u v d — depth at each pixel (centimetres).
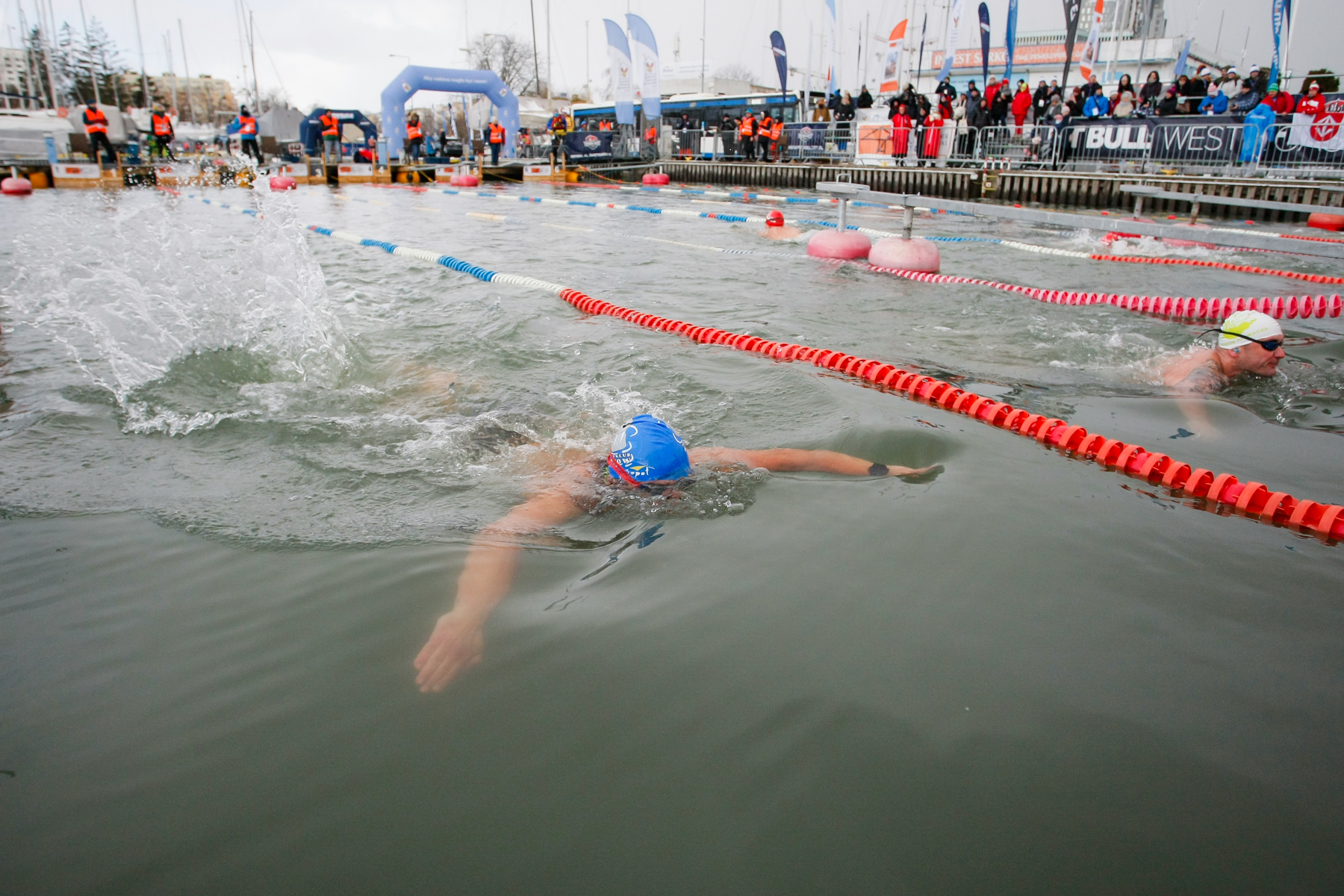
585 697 184
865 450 337
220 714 180
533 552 253
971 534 260
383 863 141
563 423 369
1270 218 1377
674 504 285
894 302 677
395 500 290
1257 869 137
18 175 1994
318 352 467
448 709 181
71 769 163
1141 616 214
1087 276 826
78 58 5003
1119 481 310
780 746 168
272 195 1875
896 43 2025
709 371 452
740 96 2878
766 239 1152
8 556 248
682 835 147
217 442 343
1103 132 1644
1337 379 452
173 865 141
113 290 654
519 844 145
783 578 234
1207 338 547
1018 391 423
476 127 3628
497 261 934
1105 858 140
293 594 228
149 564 245
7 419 363
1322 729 171
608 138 2789
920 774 160
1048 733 170
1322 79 1579
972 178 1788
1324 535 266
